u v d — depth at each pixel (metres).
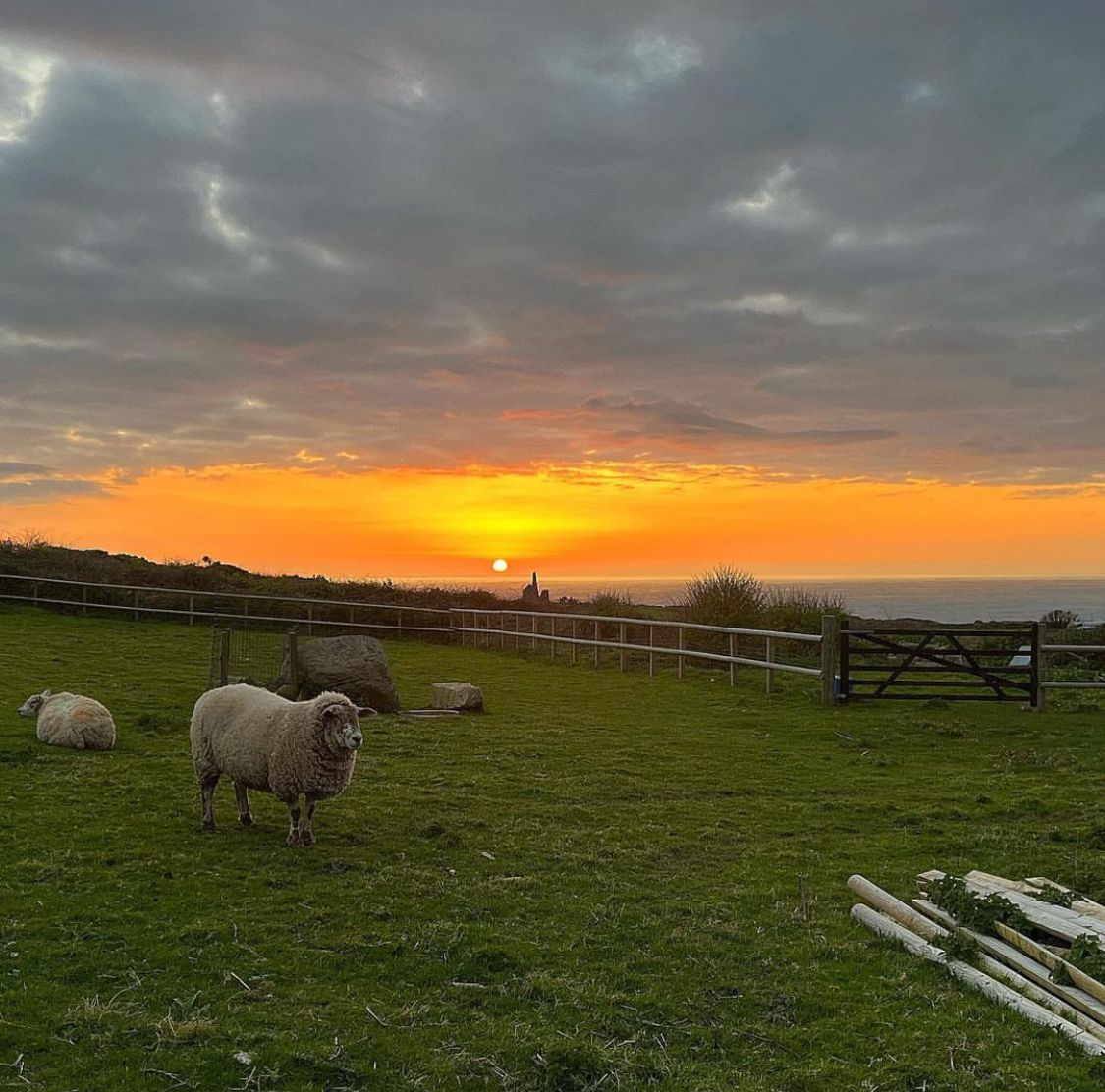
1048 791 11.84
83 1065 4.91
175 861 8.38
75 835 9.02
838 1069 5.17
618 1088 4.91
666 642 26.97
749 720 16.77
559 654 26.67
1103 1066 5.18
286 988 5.92
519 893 7.86
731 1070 5.14
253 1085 4.79
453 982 6.10
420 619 31.53
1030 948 6.62
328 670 16.88
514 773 12.39
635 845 9.38
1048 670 21.75
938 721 16.72
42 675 18.38
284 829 9.57
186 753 12.89
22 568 31.20
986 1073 5.17
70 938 6.55
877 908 7.73
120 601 30.73
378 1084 4.86
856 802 11.22
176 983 5.92
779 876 8.55
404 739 14.41
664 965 6.50
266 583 35.31
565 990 5.98
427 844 9.19
